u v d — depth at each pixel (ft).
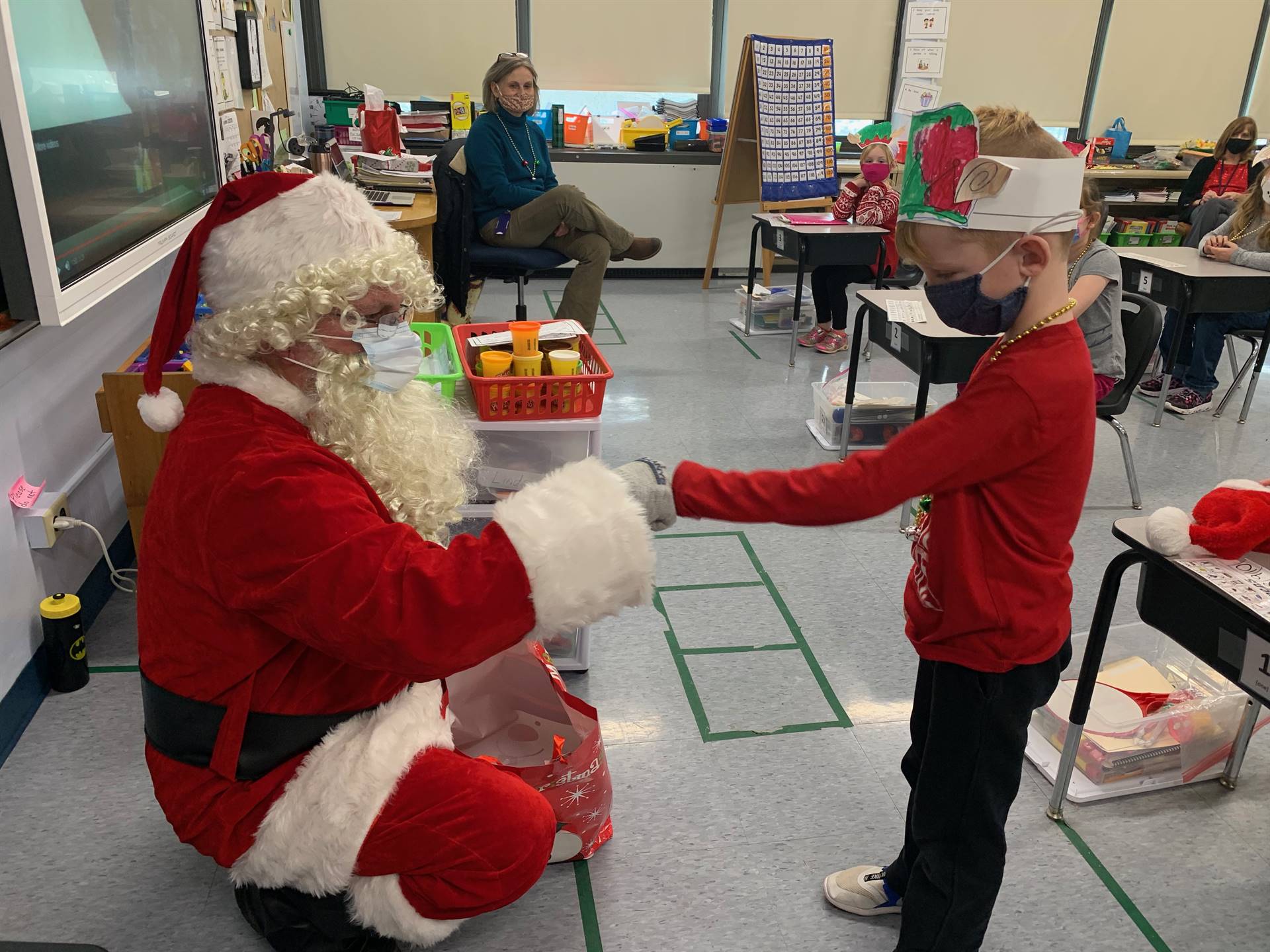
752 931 5.27
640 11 19.75
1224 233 13.93
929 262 3.92
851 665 7.75
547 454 7.18
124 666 7.32
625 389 14.14
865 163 16.14
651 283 20.97
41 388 6.98
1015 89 21.79
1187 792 6.46
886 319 10.59
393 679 4.34
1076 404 3.74
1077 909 5.48
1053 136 3.70
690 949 5.14
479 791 4.24
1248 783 6.56
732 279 21.56
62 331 7.36
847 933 5.27
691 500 3.79
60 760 6.34
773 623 8.32
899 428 12.01
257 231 3.67
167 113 7.61
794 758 6.66
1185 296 12.55
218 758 3.98
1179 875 5.74
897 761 6.66
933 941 4.46
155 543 3.92
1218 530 4.86
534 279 20.90
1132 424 13.58
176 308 3.77
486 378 6.53
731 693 7.34
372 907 4.25
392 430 4.03
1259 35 22.40
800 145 19.15
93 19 5.99
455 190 12.84
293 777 4.08
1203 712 6.41
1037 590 3.95
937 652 4.18
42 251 5.00
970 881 4.36
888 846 5.90
